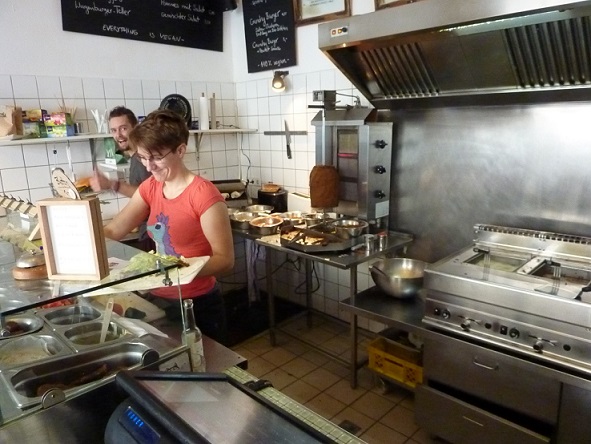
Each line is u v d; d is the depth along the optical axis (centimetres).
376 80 236
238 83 351
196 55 328
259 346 294
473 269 180
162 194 162
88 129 279
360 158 249
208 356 122
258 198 325
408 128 250
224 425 73
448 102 227
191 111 324
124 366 105
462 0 162
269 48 313
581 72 177
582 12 146
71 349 102
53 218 96
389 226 270
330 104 261
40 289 97
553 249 197
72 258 98
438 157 241
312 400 235
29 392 93
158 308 112
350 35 199
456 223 241
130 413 77
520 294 157
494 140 219
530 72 189
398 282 211
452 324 178
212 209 153
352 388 244
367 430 211
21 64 249
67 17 261
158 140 143
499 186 221
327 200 255
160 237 163
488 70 198
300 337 303
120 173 285
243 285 371
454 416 183
